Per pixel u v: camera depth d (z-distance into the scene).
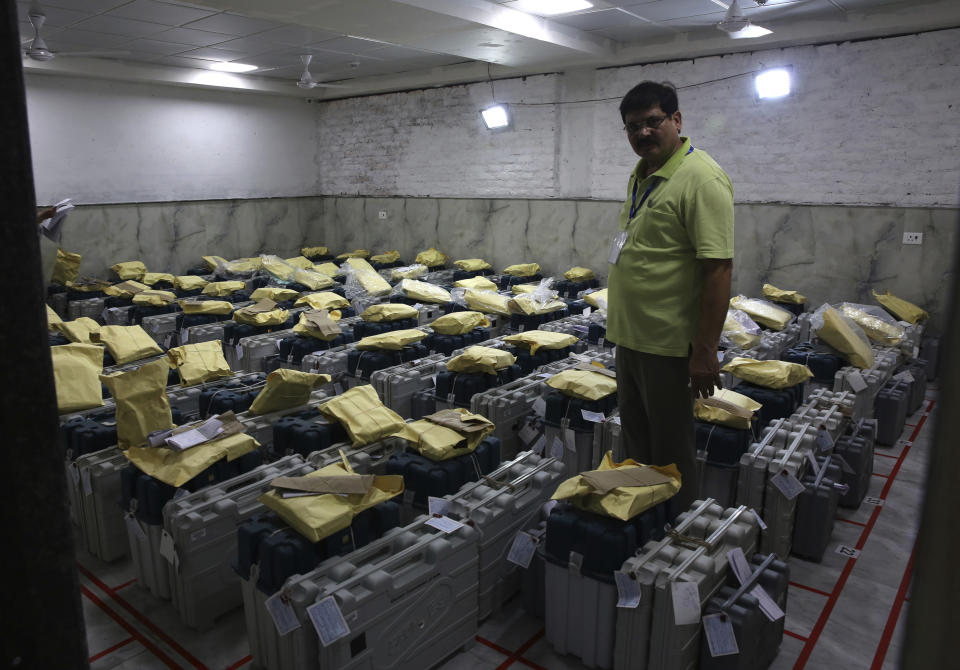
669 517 2.79
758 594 2.37
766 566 2.58
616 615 2.44
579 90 8.61
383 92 10.88
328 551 2.41
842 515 3.86
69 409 3.64
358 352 5.00
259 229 11.43
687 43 7.37
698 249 2.54
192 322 6.72
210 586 2.85
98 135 9.31
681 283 2.67
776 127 7.20
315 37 7.66
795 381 3.94
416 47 7.59
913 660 0.59
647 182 2.76
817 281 7.14
